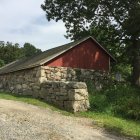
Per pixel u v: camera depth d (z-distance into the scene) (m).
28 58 30.11
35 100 18.62
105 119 14.95
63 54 22.97
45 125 11.34
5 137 8.96
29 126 10.75
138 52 27.55
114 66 31.81
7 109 13.69
